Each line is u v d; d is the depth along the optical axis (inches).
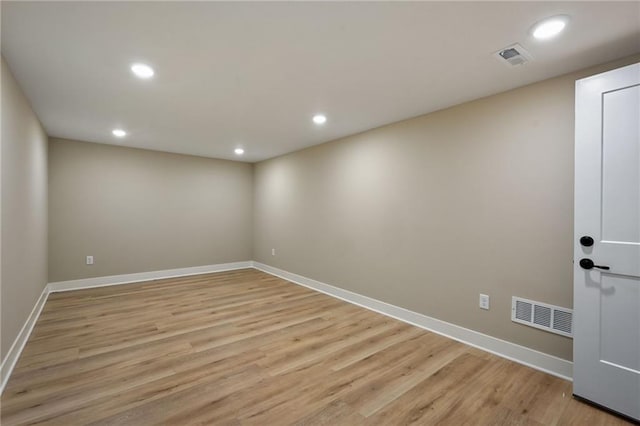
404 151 127.6
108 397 73.3
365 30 65.5
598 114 71.8
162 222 200.1
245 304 147.4
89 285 175.5
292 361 92.2
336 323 123.8
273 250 215.9
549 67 81.1
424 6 57.4
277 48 73.1
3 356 79.4
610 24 62.3
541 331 88.8
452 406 72.0
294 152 195.2
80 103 109.7
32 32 66.1
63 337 107.0
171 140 167.6
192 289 173.8
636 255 67.1
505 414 69.4
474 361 93.2
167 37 68.4
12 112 85.7
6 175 80.4
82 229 173.0
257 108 114.9
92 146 175.3
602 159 71.4
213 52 74.8
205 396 74.4
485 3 56.3
